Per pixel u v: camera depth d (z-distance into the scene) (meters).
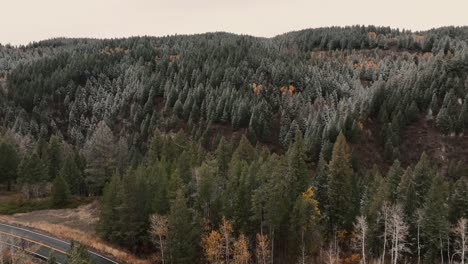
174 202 50.69
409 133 128.00
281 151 131.12
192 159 71.19
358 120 130.75
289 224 50.66
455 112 128.38
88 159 86.88
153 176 59.25
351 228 55.19
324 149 108.44
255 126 136.12
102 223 55.94
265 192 49.94
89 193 84.44
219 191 57.41
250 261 50.44
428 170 59.38
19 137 118.94
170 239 47.72
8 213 67.88
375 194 56.66
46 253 49.03
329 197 56.66
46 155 88.06
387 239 54.06
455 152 119.94
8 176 84.06
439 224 49.09
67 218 65.94
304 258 49.03
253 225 52.50
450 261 51.06
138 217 54.00
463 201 52.16
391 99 138.00
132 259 50.19
